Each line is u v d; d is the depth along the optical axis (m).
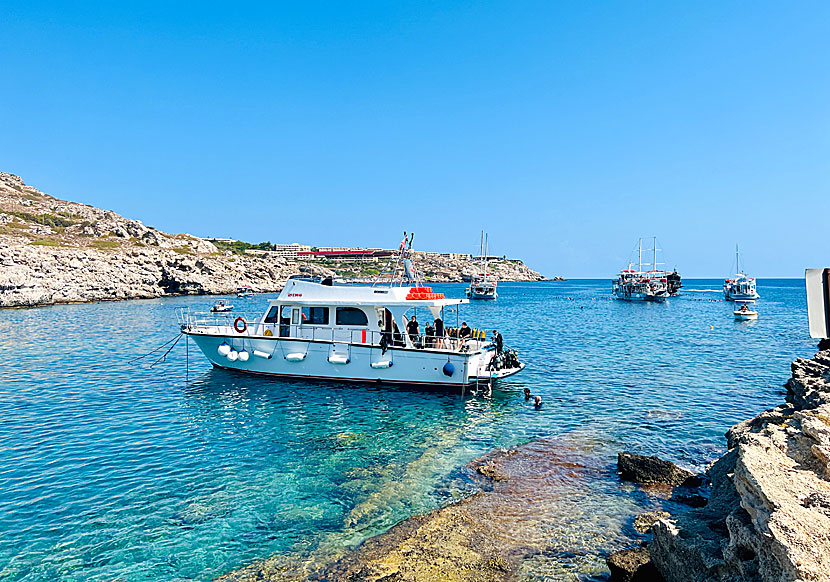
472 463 12.71
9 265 74.56
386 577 7.66
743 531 5.93
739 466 6.87
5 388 21.16
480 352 19.45
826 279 7.05
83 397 19.50
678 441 14.30
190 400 18.86
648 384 21.97
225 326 23.77
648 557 7.69
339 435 15.00
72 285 79.00
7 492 11.13
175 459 13.12
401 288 20.61
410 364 19.50
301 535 9.23
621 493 10.71
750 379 23.03
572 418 16.70
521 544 8.65
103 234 126.75
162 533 9.37
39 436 14.94
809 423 7.48
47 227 122.25
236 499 10.77
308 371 20.92
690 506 9.99
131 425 15.98
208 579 7.93
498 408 17.89
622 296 110.25
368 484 11.49
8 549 8.85
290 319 21.62
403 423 16.16
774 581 5.21
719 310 77.19
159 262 103.56
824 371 17.92
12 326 45.78
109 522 9.78
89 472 12.25
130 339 36.84
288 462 12.89
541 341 37.47
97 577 8.05
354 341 20.64
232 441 14.49
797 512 5.58
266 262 130.75
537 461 12.74
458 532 9.06
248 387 20.53
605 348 33.53
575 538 8.85
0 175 172.88
